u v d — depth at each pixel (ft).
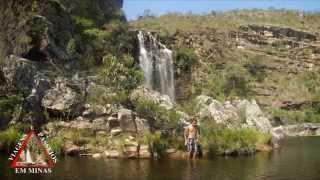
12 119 129.59
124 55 196.03
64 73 150.71
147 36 228.22
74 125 130.82
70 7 182.29
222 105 172.45
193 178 100.07
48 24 156.46
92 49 174.70
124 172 104.42
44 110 134.51
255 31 350.23
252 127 161.99
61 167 108.37
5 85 133.39
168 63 245.24
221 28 341.82
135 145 124.06
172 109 147.43
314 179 102.99
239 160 127.24
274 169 114.83
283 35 354.13
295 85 329.31
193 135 127.34
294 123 283.59
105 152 124.16
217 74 298.76
